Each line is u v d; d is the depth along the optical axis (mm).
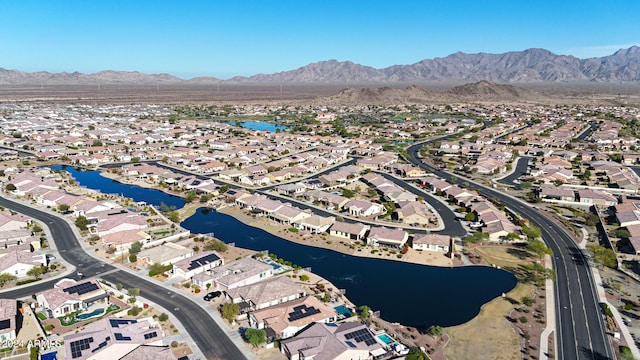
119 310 89125
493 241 128000
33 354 72875
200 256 110250
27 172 197875
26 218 141875
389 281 106000
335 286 103125
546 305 94688
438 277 108125
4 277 99562
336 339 76938
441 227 140125
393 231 129625
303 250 123562
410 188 186375
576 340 82250
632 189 180875
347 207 154875
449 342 81438
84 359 69875
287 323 83062
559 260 117188
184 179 191000
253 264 106688
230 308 86188
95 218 139375
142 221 135250
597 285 103625
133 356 70750
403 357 76500
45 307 89000
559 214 154500
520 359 76750
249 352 77062
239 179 196875
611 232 135875
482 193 178750
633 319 89250
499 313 91062
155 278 103750
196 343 79125
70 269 108062
